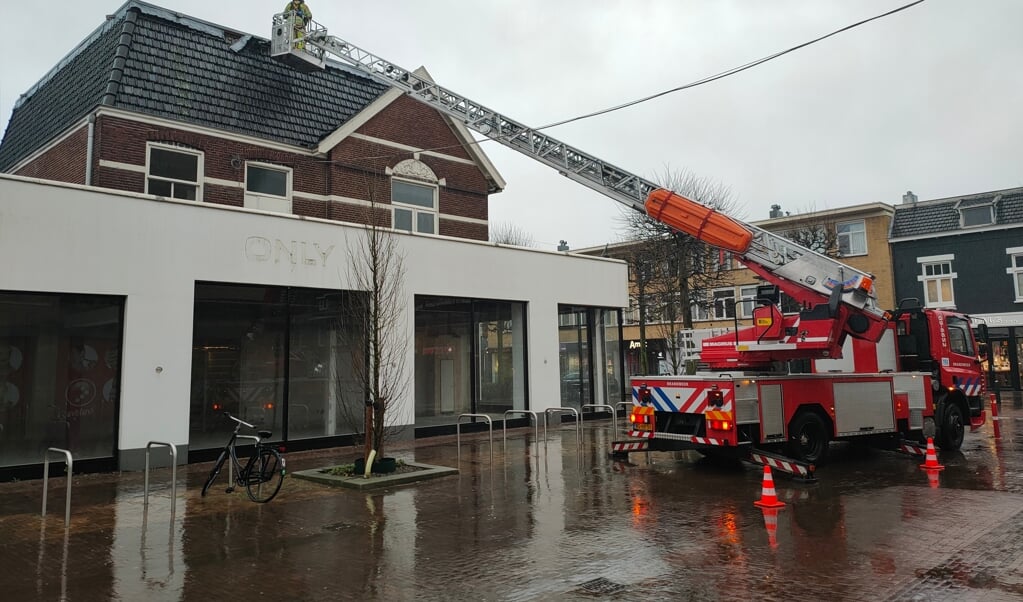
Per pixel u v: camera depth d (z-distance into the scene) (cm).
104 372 1182
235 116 1667
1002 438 1580
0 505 921
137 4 1680
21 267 1091
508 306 1845
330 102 1917
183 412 1238
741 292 3822
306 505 905
